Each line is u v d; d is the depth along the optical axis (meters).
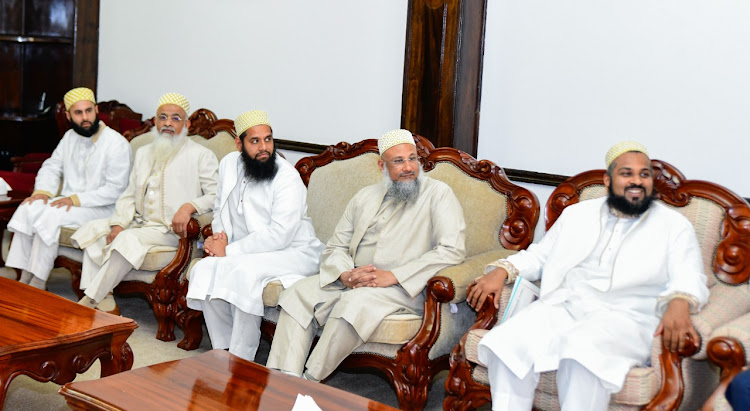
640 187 2.90
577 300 2.97
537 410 2.81
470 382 2.97
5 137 6.86
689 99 3.77
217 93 5.83
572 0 4.11
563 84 4.17
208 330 3.73
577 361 2.57
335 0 5.11
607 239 3.02
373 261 3.50
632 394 2.54
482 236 3.58
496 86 4.42
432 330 3.13
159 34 6.14
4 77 7.12
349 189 4.02
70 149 5.03
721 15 3.65
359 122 5.05
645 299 2.91
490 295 3.03
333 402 2.27
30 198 4.67
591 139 4.09
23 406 3.15
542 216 4.29
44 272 4.56
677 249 2.85
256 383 2.39
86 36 6.51
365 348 3.23
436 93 4.28
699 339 2.55
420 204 3.48
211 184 4.43
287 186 3.87
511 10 4.32
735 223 2.93
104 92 6.56
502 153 4.44
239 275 3.54
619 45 3.97
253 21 5.57
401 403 3.15
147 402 2.21
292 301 3.37
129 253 4.08
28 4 7.07
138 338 4.13
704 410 2.42
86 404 2.22
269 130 3.91
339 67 5.12
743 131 3.62
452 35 4.20
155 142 4.51
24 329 2.69
